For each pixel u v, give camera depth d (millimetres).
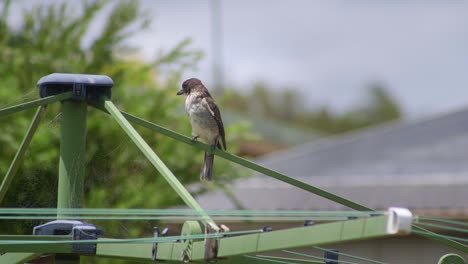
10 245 7059
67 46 15859
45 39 15961
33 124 8055
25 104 7793
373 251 15391
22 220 10109
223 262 7020
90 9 16109
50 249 7242
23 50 15719
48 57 15617
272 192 18812
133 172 13219
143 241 6570
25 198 10164
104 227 11031
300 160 23656
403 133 24406
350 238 4867
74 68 15734
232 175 16000
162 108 15664
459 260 7828
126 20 16078
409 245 15398
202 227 6805
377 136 24703
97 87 8227
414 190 18484
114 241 6672
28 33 15961
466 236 15758
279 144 42750
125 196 13297
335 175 21500
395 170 21328
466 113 24969
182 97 15922
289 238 5238
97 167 12758
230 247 5750
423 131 24406
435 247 15391
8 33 15703
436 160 21828
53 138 11539
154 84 16297
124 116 8133
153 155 7617
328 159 23219
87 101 8203
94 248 7371
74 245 7320
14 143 13727
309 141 45875
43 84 8117
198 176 15531
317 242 5043
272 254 13867
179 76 16031
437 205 16547
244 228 15664
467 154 21906
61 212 7523
